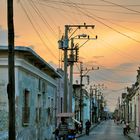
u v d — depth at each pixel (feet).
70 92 156.15
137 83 218.79
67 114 109.09
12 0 67.15
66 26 135.03
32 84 100.73
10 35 66.85
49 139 127.85
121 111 541.34
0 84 85.92
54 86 143.23
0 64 85.87
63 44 132.87
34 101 103.55
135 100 234.38
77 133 195.21
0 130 85.56
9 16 66.95
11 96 66.64
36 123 106.11
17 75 86.12
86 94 336.49
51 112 134.10
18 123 86.02
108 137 183.32
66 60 132.98
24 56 89.92
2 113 85.61
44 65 108.88
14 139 66.64
